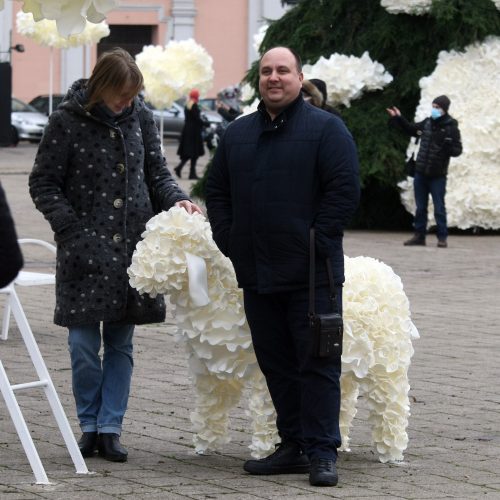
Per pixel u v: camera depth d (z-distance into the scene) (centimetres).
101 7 619
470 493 970
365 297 1075
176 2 7975
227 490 966
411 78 3334
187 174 5431
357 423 1243
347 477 1024
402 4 3300
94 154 1078
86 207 1080
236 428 1211
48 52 7756
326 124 1007
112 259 1075
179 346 1653
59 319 1087
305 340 1009
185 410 1273
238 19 8075
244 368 1070
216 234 1040
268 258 1009
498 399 1355
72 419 1221
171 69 3180
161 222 1046
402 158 3275
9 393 977
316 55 3428
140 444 1133
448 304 2094
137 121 1102
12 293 1023
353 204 1002
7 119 1947
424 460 1090
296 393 1044
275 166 1005
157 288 1045
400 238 3216
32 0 626
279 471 1037
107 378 1095
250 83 3550
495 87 3297
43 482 969
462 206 3256
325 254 1002
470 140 3275
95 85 1069
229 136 1032
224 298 1063
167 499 924
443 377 1476
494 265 2658
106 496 928
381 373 1078
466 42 3322
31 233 3092
